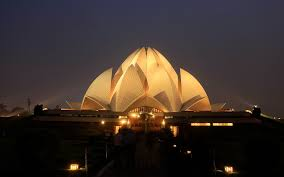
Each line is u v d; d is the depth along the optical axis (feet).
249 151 51.29
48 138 53.57
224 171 50.39
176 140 68.69
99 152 66.74
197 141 65.21
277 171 49.90
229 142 62.95
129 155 56.24
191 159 56.75
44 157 52.39
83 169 52.85
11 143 59.72
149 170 52.13
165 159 58.54
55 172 50.60
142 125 106.32
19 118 104.83
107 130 107.34
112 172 50.49
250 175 49.39
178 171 51.16
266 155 50.34
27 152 51.98
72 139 82.69
